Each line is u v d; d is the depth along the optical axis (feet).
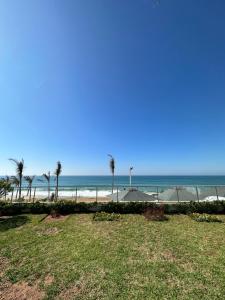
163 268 18.19
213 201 43.50
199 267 18.37
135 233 28.63
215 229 30.81
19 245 23.94
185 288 14.99
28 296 14.28
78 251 22.06
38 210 42.63
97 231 29.66
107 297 13.92
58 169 60.95
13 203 43.19
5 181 43.45
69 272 17.49
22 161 56.39
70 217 39.14
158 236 27.27
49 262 19.45
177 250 22.36
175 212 42.86
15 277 16.80
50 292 14.60
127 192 49.08
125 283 15.71
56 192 57.21
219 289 14.85
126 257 20.52
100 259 20.04
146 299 13.67
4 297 14.20
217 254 21.27
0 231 29.76
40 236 27.30
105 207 43.39
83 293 14.44
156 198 49.19
